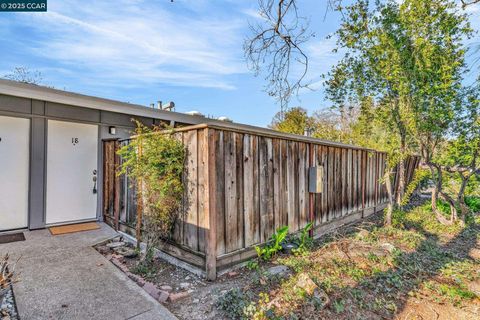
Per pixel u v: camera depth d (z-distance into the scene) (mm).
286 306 2520
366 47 4863
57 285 2910
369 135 6969
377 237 4809
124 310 2498
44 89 4367
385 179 5930
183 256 3553
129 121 6211
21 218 4773
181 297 2785
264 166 4023
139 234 3984
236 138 3582
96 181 5652
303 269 3383
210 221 3176
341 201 5895
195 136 3412
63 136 5258
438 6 4285
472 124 5250
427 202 8328
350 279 3217
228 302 2578
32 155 4859
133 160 3691
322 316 2447
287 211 4422
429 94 4609
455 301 2820
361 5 4719
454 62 4320
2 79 3898
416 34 4449
